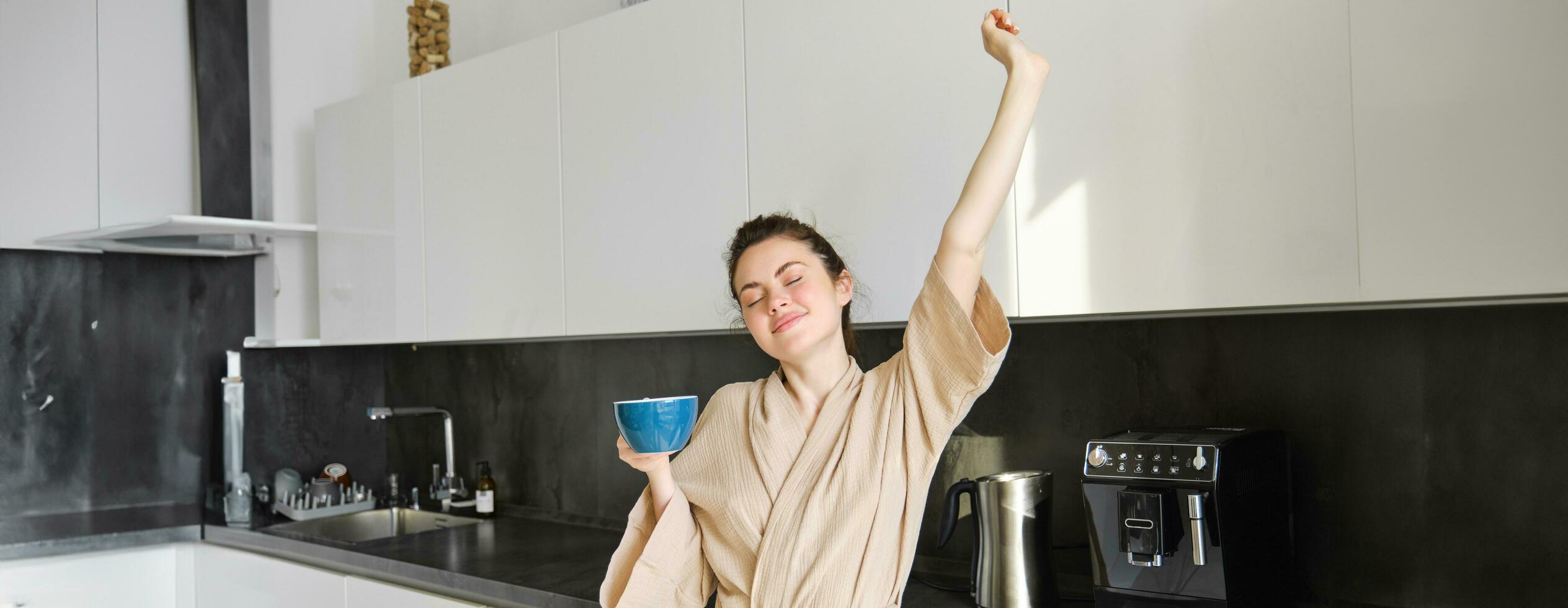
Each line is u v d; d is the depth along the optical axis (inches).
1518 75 47.1
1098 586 58.9
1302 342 64.5
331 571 95.4
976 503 65.4
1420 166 49.4
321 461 127.3
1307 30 52.3
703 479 48.4
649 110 80.0
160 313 122.6
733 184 74.5
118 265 119.4
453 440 120.2
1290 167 52.8
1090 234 58.8
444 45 116.9
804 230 49.1
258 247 117.2
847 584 43.3
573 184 85.5
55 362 115.1
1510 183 47.3
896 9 66.2
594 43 84.2
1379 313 61.9
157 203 118.9
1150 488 56.7
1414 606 60.3
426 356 125.5
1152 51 56.9
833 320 47.0
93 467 117.5
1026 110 43.4
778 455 46.5
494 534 101.6
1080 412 73.3
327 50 123.3
